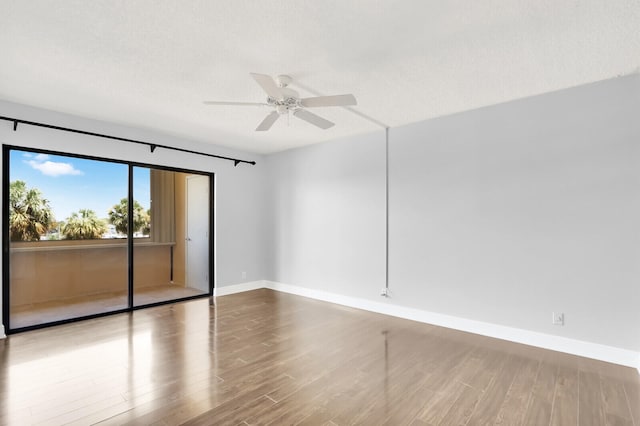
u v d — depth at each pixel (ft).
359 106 11.28
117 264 13.79
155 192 15.24
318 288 16.35
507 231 10.87
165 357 9.38
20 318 11.42
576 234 9.69
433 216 12.54
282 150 18.01
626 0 5.84
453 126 12.06
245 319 12.98
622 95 9.04
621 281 9.02
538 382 8.05
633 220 8.89
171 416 6.61
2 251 10.84
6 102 10.83
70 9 6.14
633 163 8.90
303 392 7.57
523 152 10.59
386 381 8.11
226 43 7.33
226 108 11.44
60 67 8.48
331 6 6.04
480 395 7.48
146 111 11.80
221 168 17.12
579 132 9.66
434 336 11.18
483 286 11.35
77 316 12.66
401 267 13.39
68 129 11.94
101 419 6.49
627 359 8.89
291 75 8.87
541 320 10.22
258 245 18.86
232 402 7.13
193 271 16.57
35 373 8.35
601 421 6.53
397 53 7.77
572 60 8.14
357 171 14.87
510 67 8.50
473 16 6.35
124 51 7.70
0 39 7.15
